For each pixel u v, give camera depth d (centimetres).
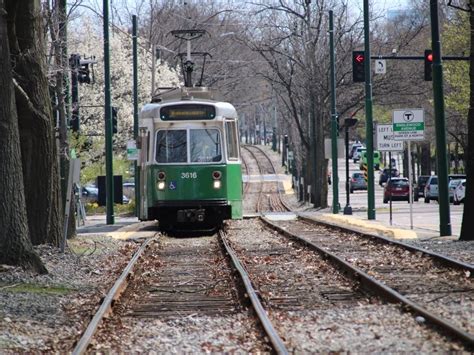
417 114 8431
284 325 3225
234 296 4144
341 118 17525
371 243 6619
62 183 7444
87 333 2959
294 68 16650
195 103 8250
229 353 2770
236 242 7288
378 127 9056
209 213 8400
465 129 18388
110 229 9719
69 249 6019
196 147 8244
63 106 7788
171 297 4175
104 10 10631
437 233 7844
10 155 4619
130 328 3306
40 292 4206
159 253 6612
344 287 4309
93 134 13750
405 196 18562
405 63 16088
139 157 8919
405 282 4309
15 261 4622
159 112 8250
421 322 3120
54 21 7719
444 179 7225
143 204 8525
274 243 7106
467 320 3131
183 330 3253
